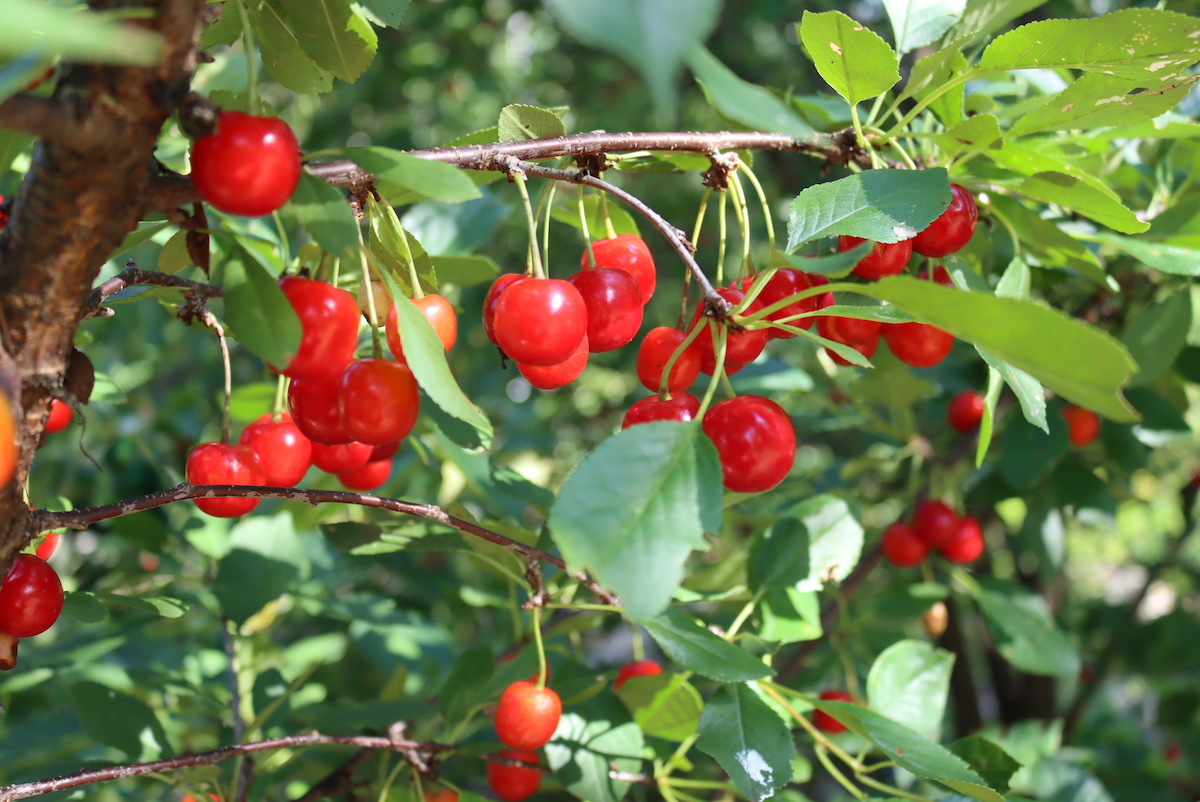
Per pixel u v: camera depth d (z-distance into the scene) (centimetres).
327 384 47
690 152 50
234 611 62
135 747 57
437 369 44
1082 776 78
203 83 63
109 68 40
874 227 47
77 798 56
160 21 40
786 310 49
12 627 45
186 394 107
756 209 135
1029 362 41
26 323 42
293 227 59
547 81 195
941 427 92
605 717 55
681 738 55
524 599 67
